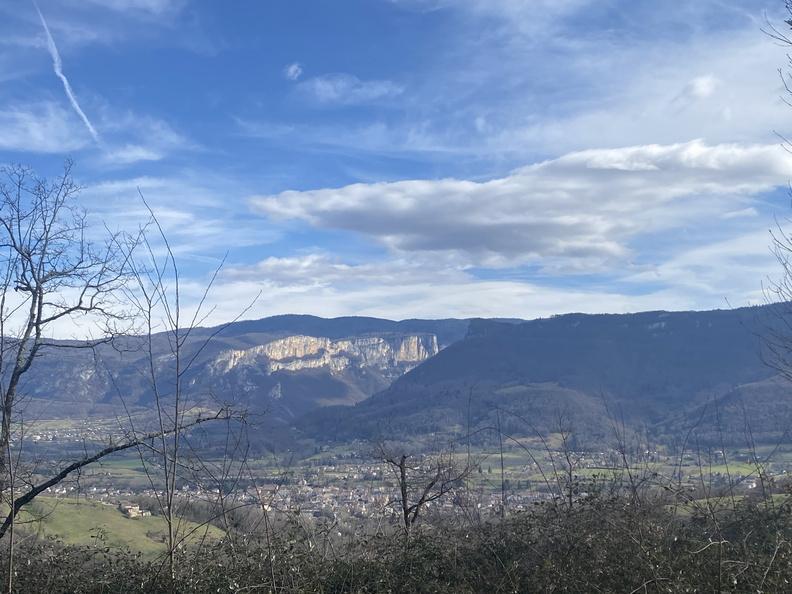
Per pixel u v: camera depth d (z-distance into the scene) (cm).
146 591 748
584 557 730
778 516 682
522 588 729
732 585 607
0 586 746
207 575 748
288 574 760
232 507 755
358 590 736
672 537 701
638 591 650
